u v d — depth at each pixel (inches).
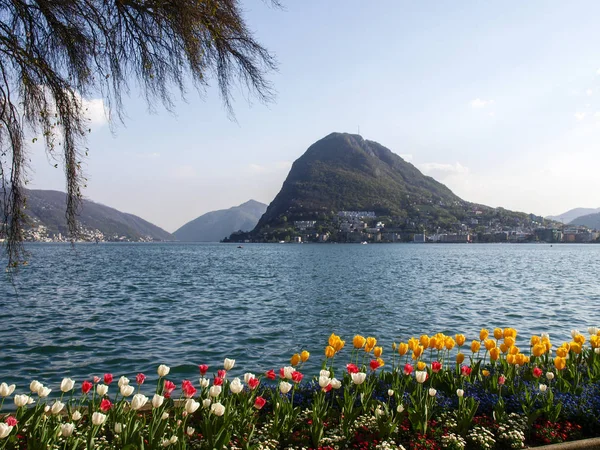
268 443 200.4
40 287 1248.8
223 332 642.2
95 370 448.8
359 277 1678.2
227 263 2691.9
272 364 476.4
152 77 268.2
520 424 229.6
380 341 580.1
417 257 3678.6
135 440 181.5
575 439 225.1
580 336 295.7
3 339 580.4
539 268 2252.7
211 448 184.2
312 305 923.4
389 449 199.6
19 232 246.5
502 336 289.3
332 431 215.8
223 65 283.3
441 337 265.0
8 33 235.9
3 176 243.9
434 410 235.5
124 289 1229.1
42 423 190.9
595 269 2177.7
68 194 263.1
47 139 257.9
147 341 580.4
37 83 254.4
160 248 6560.0
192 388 192.7
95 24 257.4
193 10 249.8
